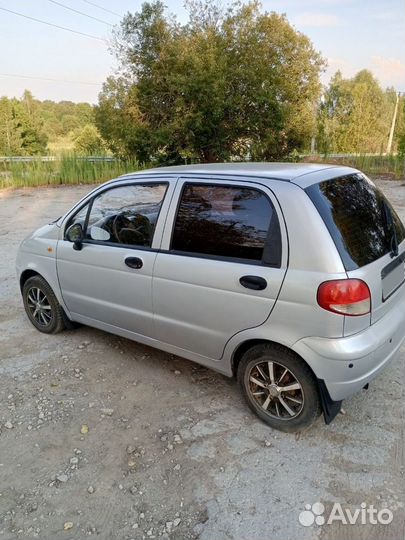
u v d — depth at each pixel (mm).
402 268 3061
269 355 2830
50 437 2957
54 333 4414
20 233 9180
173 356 3973
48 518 2348
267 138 19453
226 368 3111
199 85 17578
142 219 3385
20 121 50969
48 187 17219
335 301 2461
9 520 2338
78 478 2607
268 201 2729
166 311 3256
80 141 41281
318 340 2559
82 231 3818
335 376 2568
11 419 3143
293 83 21062
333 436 2885
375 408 3150
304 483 2512
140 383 3564
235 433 2947
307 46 22328
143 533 2244
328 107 44719
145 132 19281
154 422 3086
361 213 2861
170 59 18375
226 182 2951
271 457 2721
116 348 4129
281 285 2611
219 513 2340
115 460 2740
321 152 27828
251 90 18359
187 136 18516
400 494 2420
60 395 3418
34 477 2623
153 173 3438
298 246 2576
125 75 19703
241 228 2830
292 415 2865
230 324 2902
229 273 2830
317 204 2605
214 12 19016
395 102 44750
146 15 18875
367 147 44031
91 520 2330
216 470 2633
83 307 3955
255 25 19125
